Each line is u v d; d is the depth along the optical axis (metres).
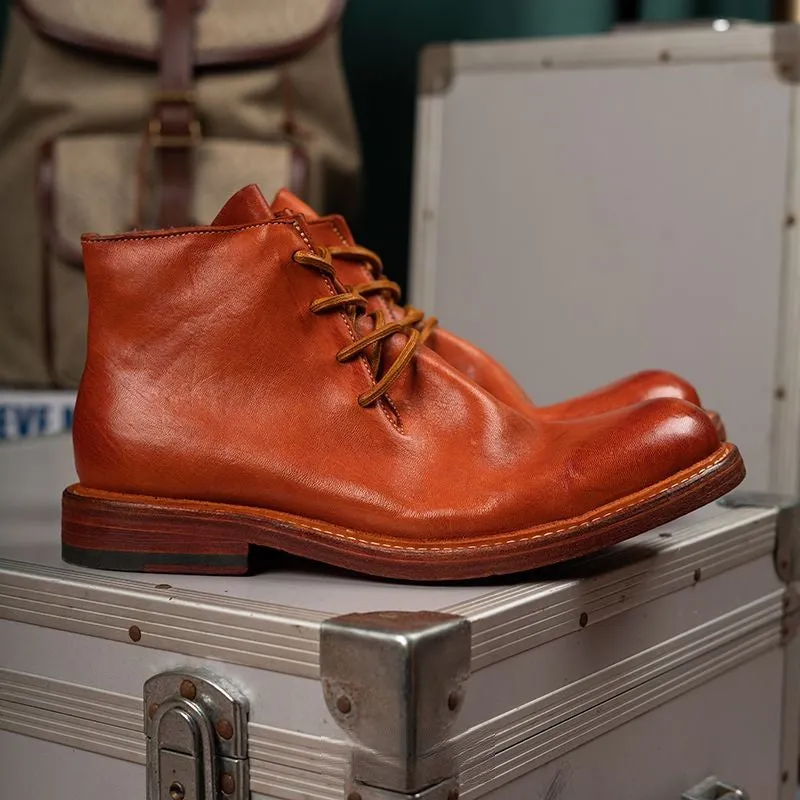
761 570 1.03
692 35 1.57
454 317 1.75
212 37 1.63
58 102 1.63
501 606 0.71
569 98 1.65
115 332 0.82
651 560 0.85
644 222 1.61
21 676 0.80
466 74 1.72
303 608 0.70
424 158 1.76
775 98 1.52
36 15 1.63
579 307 1.66
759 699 1.06
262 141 1.65
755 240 1.54
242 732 0.70
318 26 1.69
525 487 0.75
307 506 0.78
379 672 0.64
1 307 1.66
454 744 0.67
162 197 1.60
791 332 1.52
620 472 0.75
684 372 1.59
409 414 0.80
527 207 1.69
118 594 0.75
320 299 0.79
